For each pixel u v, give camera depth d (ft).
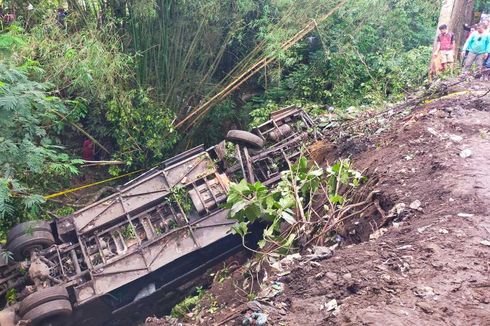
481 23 32.81
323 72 34.24
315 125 26.86
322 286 11.68
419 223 13.91
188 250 21.22
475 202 14.26
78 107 27.02
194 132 33.01
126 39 30.09
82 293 19.75
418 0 40.34
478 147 18.13
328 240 16.58
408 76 33.88
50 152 17.66
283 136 26.16
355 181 17.49
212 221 22.02
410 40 39.45
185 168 23.56
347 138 24.43
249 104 34.71
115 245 21.52
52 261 20.80
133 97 29.19
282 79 34.83
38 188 24.04
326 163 23.44
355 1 34.96
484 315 9.63
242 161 24.63
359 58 34.35
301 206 16.96
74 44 26.30
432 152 18.28
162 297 22.03
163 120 30.22
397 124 23.24
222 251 22.80
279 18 32.63
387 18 37.68
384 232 14.23
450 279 10.82
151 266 20.71
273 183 23.97
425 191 15.72
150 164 31.09
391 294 10.61
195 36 31.55
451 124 20.67
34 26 26.48
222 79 34.06
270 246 17.53
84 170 30.45
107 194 29.37
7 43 20.29
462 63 34.27
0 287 20.13
